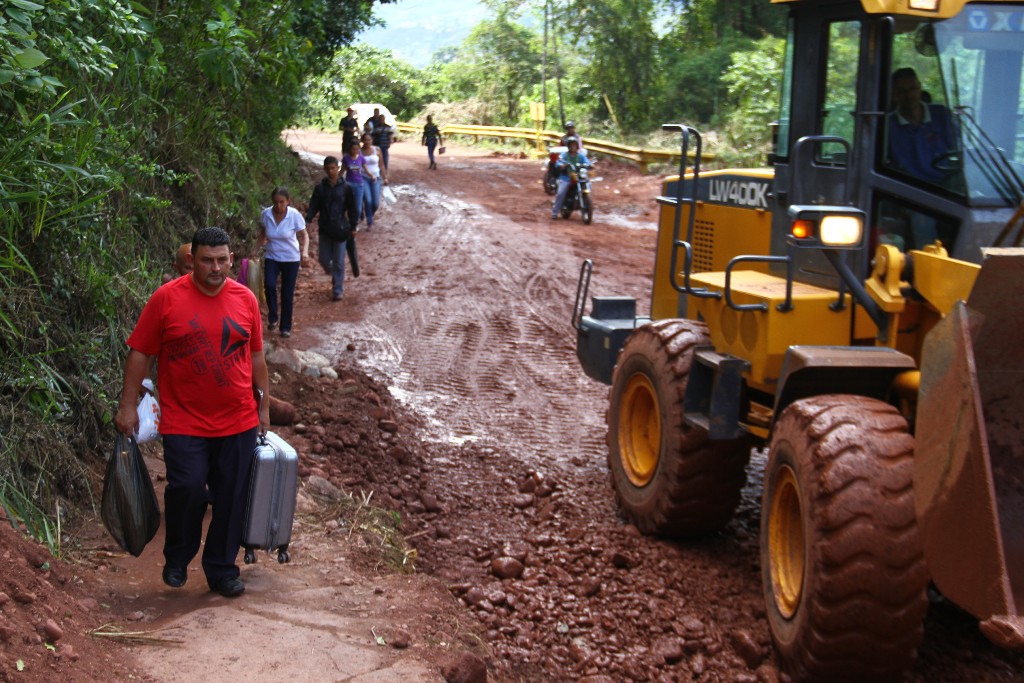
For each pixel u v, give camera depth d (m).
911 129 5.02
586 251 16.52
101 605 4.44
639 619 5.33
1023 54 4.94
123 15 7.18
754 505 6.91
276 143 20.19
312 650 4.17
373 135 25.78
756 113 25.86
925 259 4.81
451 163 33.78
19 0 5.33
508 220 20.22
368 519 5.95
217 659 4.02
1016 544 4.24
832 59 5.41
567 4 37.06
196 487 4.54
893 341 4.97
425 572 5.70
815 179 5.57
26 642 3.63
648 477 6.26
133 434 4.66
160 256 8.97
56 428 5.46
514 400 9.37
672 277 5.79
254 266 9.44
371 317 11.98
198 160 11.81
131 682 3.73
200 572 4.98
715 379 5.50
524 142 38.84
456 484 7.16
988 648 4.94
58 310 6.08
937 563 3.93
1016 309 3.95
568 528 6.46
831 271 5.44
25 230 5.93
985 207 4.82
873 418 4.45
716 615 5.36
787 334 5.26
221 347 4.57
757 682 4.79
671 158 27.31
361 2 21.34
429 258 15.62
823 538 4.30
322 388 8.73
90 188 6.45
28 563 4.38
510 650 4.98
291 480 4.81
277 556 5.14
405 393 9.40
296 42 14.90
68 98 7.17
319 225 12.55
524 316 12.21
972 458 3.69
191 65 10.83
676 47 35.22
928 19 4.93
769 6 33.47
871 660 4.38
